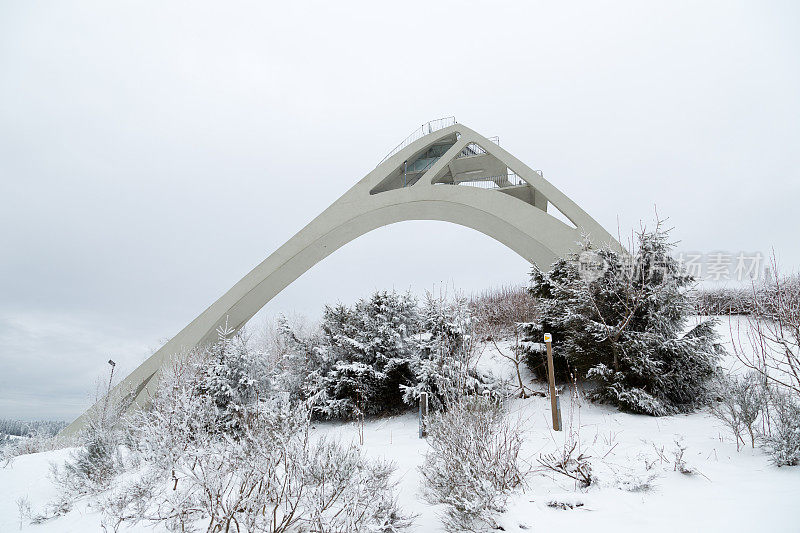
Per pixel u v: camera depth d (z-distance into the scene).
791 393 6.37
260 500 3.81
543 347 11.52
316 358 13.05
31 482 7.95
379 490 4.61
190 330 22.44
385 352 12.62
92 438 7.54
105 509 5.20
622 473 4.95
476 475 4.37
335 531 3.73
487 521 4.03
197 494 4.21
